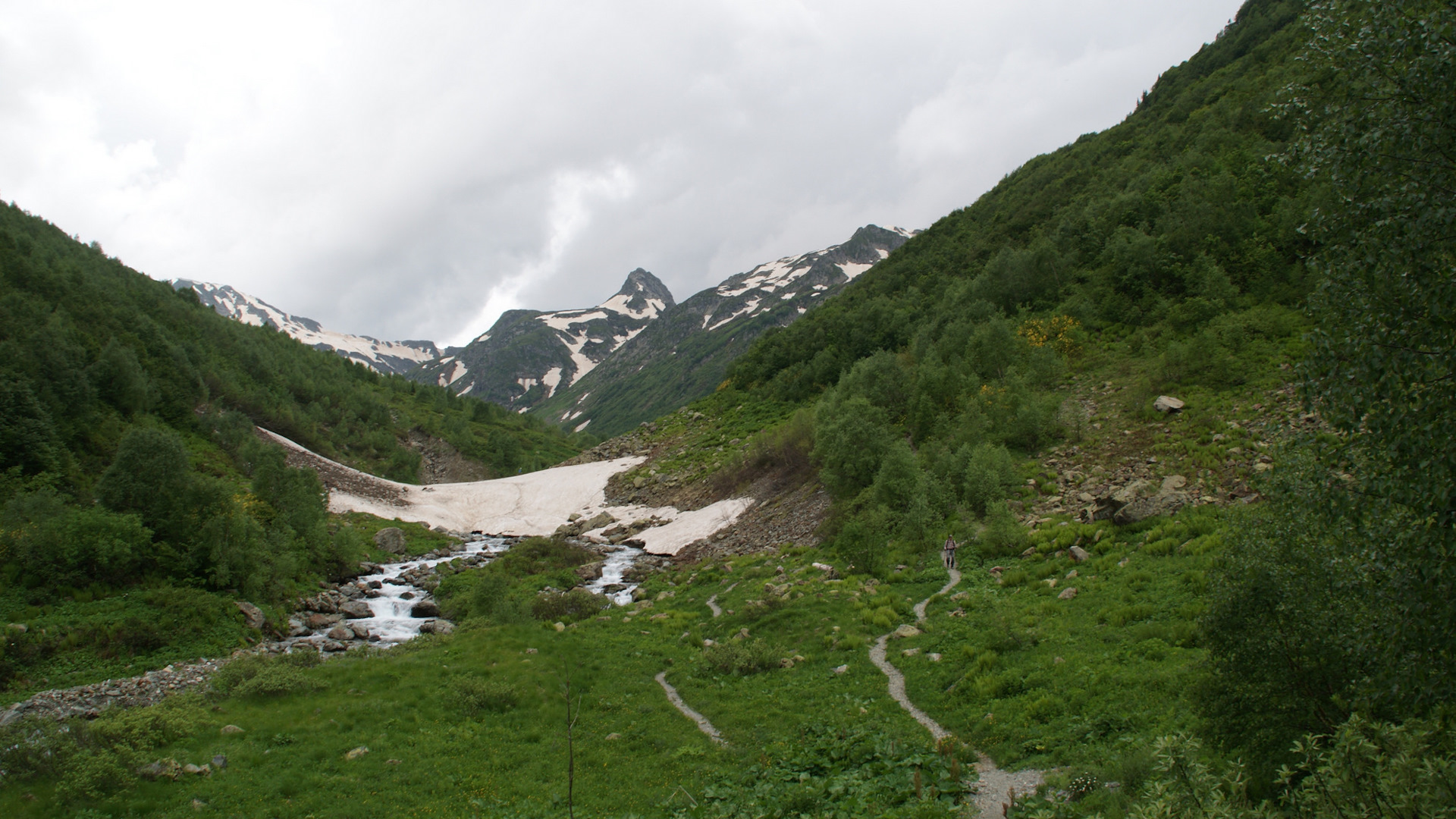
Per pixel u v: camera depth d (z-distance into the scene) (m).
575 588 46.00
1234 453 34.06
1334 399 8.86
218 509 42.91
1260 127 71.94
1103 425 44.38
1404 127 8.40
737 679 26.19
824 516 51.12
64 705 27.52
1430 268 8.14
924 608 30.08
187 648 34.03
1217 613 12.02
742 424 89.62
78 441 58.41
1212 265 55.69
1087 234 73.38
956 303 75.56
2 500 45.62
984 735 17.56
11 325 66.94
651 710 23.92
